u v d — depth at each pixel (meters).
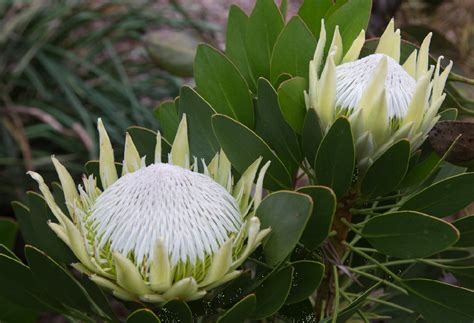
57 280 0.80
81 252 0.77
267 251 0.78
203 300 0.81
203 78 0.87
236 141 0.82
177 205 0.77
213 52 0.87
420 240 0.79
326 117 0.80
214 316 0.82
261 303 0.79
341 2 0.90
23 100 3.01
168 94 3.09
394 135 0.79
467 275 0.86
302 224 0.76
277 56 0.86
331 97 0.79
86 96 2.90
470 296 0.82
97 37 3.18
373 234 0.81
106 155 0.83
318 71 0.84
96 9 3.21
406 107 0.80
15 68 3.01
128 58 3.29
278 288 0.78
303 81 0.83
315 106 0.81
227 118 0.82
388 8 1.19
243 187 0.81
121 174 0.88
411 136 0.80
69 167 2.83
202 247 0.77
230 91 0.87
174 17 3.49
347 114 0.80
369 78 0.80
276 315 0.88
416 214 0.78
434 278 0.99
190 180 0.78
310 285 0.80
